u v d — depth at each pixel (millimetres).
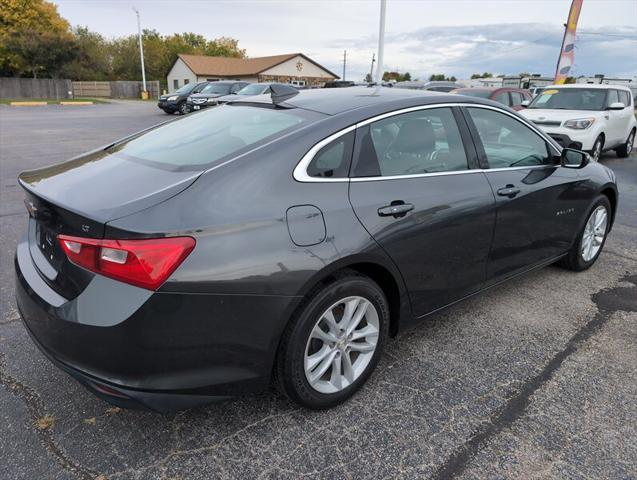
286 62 53500
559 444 2361
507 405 2635
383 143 2682
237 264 2051
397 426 2457
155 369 1995
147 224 1934
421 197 2732
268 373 2273
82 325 1956
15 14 44312
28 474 2102
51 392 2639
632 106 12141
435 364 3002
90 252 1965
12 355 2961
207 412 2523
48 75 42656
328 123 2520
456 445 2340
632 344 3285
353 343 2604
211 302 2018
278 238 2158
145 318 1923
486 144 3256
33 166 8883
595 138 9766
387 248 2533
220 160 2289
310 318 2307
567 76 19750
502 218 3242
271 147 2330
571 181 3895
